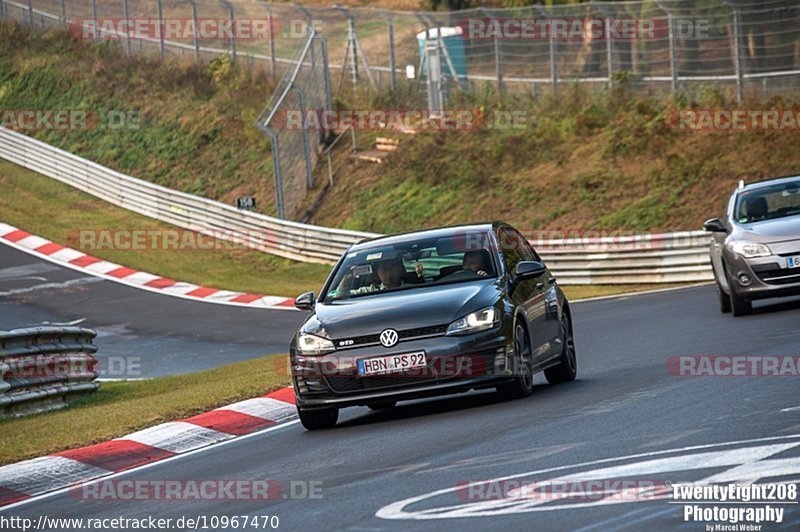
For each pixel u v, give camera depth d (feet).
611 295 283.59
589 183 395.55
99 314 306.14
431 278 123.44
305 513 73.46
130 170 510.17
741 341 147.64
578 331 201.46
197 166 501.56
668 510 62.90
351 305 119.24
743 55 405.59
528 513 65.10
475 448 89.51
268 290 341.21
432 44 471.62
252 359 205.87
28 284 351.05
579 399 112.47
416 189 433.89
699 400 101.60
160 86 561.43
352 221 429.79
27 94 575.38
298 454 101.35
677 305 226.17
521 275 124.67
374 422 118.93
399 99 500.33
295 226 393.29
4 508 93.76
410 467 84.94
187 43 586.86
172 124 531.50
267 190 470.39
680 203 367.66
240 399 144.97
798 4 401.70
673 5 428.56
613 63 455.22
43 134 544.21
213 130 520.83
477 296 116.16
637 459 77.10
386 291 122.83
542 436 91.30
